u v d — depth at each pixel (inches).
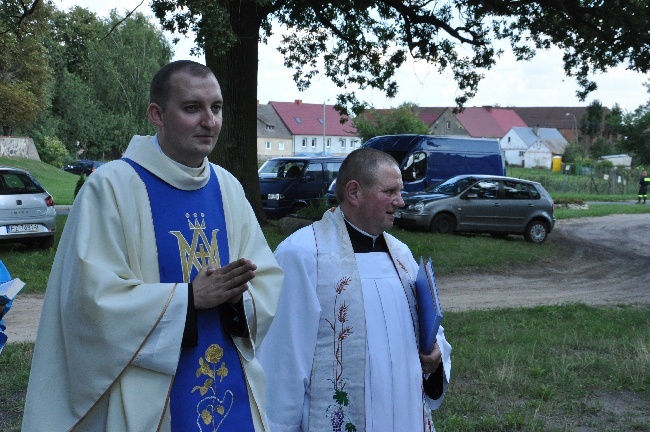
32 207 541.0
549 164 3944.4
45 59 1769.2
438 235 681.6
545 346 304.5
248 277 88.4
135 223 91.4
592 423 208.2
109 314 84.2
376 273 114.1
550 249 708.0
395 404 109.3
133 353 84.8
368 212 114.5
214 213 98.4
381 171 113.8
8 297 106.1
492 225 719.7
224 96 643.5
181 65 94.1
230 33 494.6
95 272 85.0
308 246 112.6
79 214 89.1
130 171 93.2
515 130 4020.7
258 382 98.0
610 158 3511.3
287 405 107.5
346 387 108.3
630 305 465.4
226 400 93.6
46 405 87.5
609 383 246.5
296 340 108.7
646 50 664.4
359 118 2111.2
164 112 93.9
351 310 110.3
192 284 88.1
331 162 819.4
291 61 810.2
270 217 784.3
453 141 826.2
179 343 86.0
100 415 87.7
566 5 670.5
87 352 85.1
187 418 90.4
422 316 112.8
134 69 2625.5
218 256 96.8
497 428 202.4
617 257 708.0
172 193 95.0
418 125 2087.8
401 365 110.7
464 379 249.6
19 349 275.9
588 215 1175.6
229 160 651.5
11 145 1945.1
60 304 87.9
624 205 1427.2
